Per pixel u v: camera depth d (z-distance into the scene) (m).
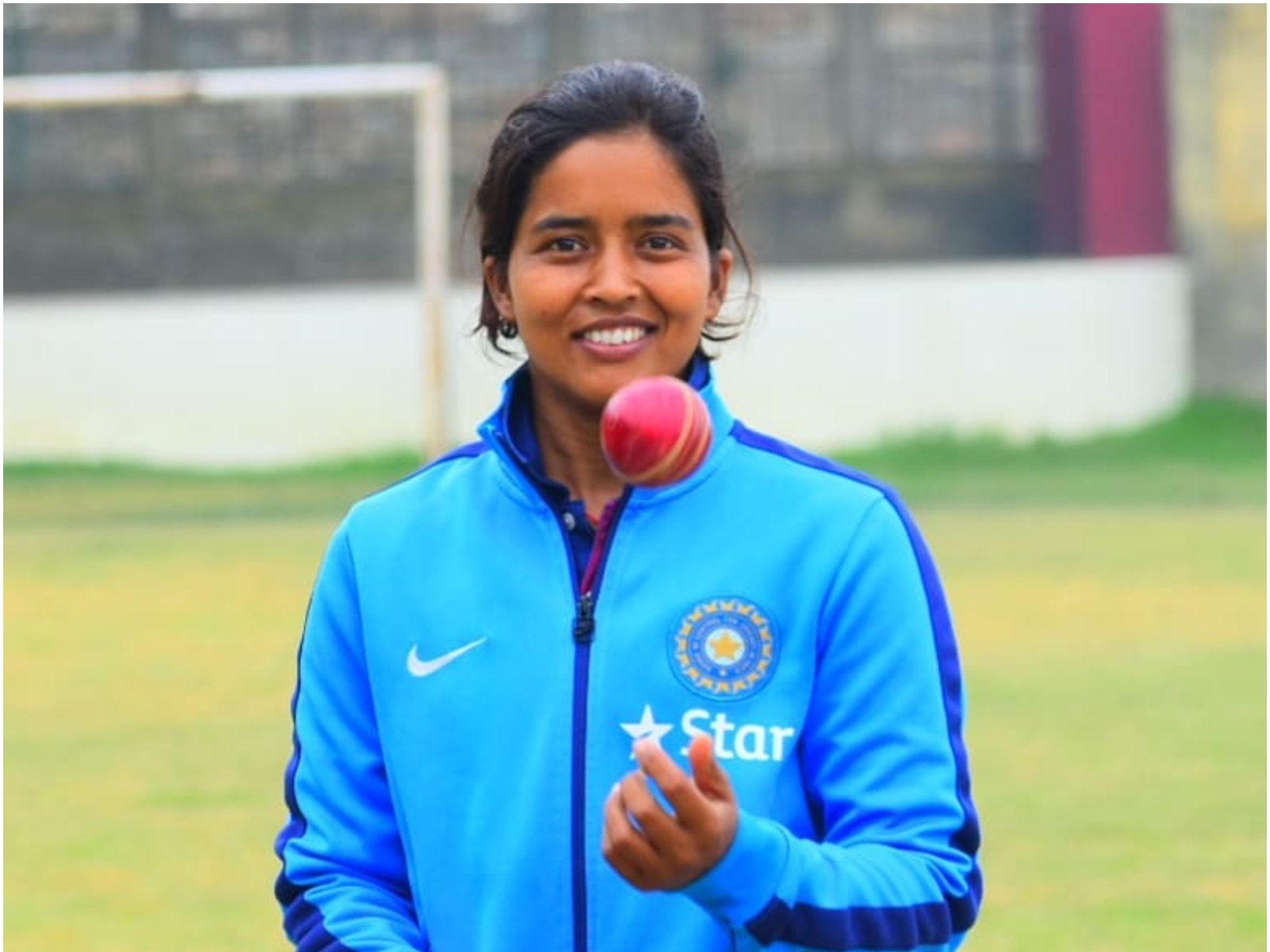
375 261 27.19
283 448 24.06
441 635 2.89
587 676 2.80
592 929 2.74
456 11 26.50
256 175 27.17
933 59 26.66
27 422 24.16
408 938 2.84
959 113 26.72
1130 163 25.70
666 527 2.86
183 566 16.52
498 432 2.94
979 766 9.38
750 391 24.05
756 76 26.81
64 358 24.11
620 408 2.59
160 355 24.09
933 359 24.17
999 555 16.41
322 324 24.02
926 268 24.73
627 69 2.91
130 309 24.09
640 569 2.84
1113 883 7.48
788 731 2.78
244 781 9.40
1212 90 25.39
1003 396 24.22
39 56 26.58
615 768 2.77
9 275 27.08
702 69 26.73
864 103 26.73
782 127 26.91
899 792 2.74
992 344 24.17
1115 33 25.59
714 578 2.83
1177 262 25.28
